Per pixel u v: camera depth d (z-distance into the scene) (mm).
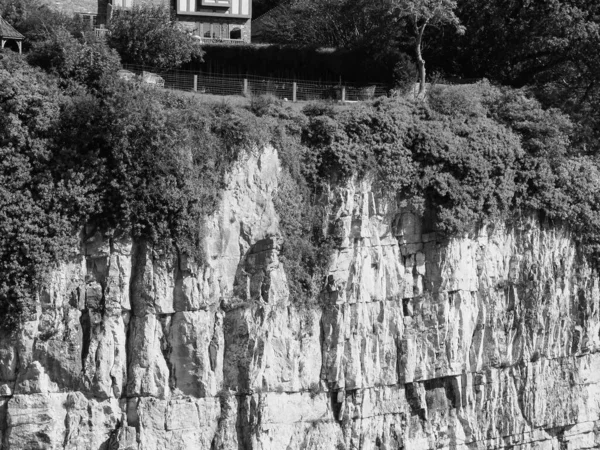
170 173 55281
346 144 60719
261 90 69125
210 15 79000
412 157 62625
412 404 63188
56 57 55344
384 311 61969
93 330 54844
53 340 54094
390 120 61906
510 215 66312
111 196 54656
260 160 58531
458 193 63125
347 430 61062
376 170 61500
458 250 63750
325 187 60406
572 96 74125
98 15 76438
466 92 67062
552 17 73938
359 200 61094
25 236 52750
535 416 67250
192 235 56062
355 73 74438
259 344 57781
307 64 74750
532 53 76125
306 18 84750
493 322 65562
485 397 65438
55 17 66938
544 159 67312
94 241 54656
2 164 52781
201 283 56531
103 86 54750
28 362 53812
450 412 64375
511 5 76250
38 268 53188
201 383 56656
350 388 60906
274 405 58594
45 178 53312
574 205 68500
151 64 67062
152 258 55562
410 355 62531
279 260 58969
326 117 60500
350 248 60969
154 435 55750
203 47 73125
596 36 72562
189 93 59125
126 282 55250
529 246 67062
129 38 66438
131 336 55719
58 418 54281
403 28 75375
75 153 53812
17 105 52906
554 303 67812
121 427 55188
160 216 55312
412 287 62969
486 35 76750
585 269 69500
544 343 67625
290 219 59281
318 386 60344
